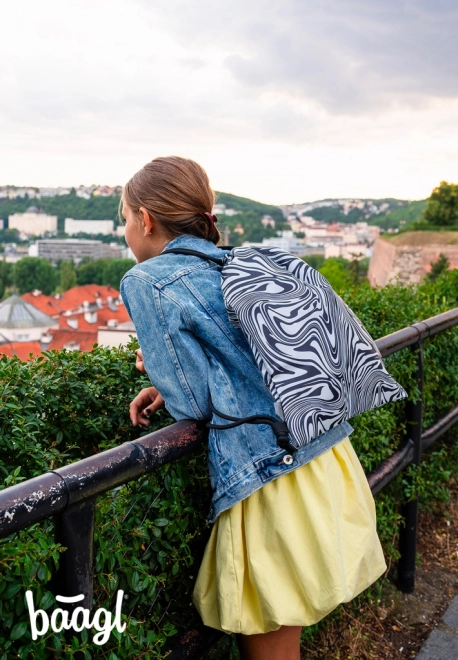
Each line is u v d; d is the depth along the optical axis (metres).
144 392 1.69
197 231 1.57
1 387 1.70
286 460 1.39
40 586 1.11
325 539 1.39
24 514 0.99
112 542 1.30
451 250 53.88
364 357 1.55
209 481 1.59
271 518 1.40
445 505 3.39
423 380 2.68
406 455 2.57
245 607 1.42
